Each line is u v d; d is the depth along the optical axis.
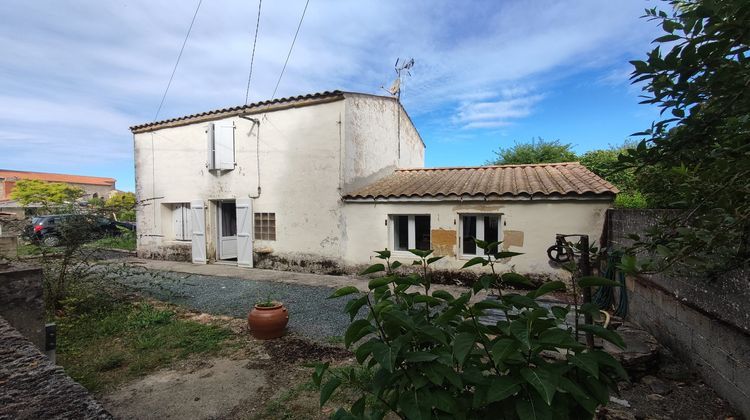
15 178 42.88
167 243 11.34
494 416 1.38
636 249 1.99
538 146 15.68
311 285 7.67
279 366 3.84
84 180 51.91
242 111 9.84
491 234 7.46
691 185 1.69
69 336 4.62
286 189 9.34
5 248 5.81
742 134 1.78
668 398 2.99
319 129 8.88
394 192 8.05
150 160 11.62
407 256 7.89
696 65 1.66
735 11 1.42
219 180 10.32
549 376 1.22
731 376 2.74
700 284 3.08
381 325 1.58
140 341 4.45
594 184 6.82
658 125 2.02
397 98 10.77
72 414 1.01
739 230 1.56
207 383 3.50
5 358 1.39
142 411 3.04
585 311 1.54
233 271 9.34
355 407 1.56
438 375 1.35
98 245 6.29
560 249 3.63
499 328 1.44
